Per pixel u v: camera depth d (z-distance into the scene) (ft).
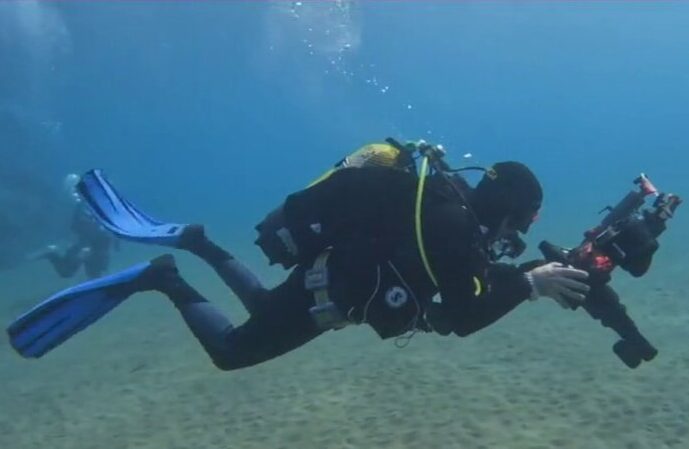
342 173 9.82
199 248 13.07
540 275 9.27
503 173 9.62
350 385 23.80
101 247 47.50
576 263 9.65
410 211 9.36
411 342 28.50
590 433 18.60
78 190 14.78
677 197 9.78
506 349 26.61
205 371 26.99
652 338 27.04
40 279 57.57
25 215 71.15
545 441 18.26
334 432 19.89
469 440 18.63
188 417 22.27
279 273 50.31
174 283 12.06
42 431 22.26
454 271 9.02
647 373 22.68
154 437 20.89
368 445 18.86
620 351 9.98
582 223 67.97
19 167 74.84
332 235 9.78
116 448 20.33
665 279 37.27
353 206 9.61
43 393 26.14
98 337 34.40
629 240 9.39
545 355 25.52
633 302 33.09
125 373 27.78
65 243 72.95
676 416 19.25
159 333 34.35
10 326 12.05
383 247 9.44
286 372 25.84
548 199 100.63
